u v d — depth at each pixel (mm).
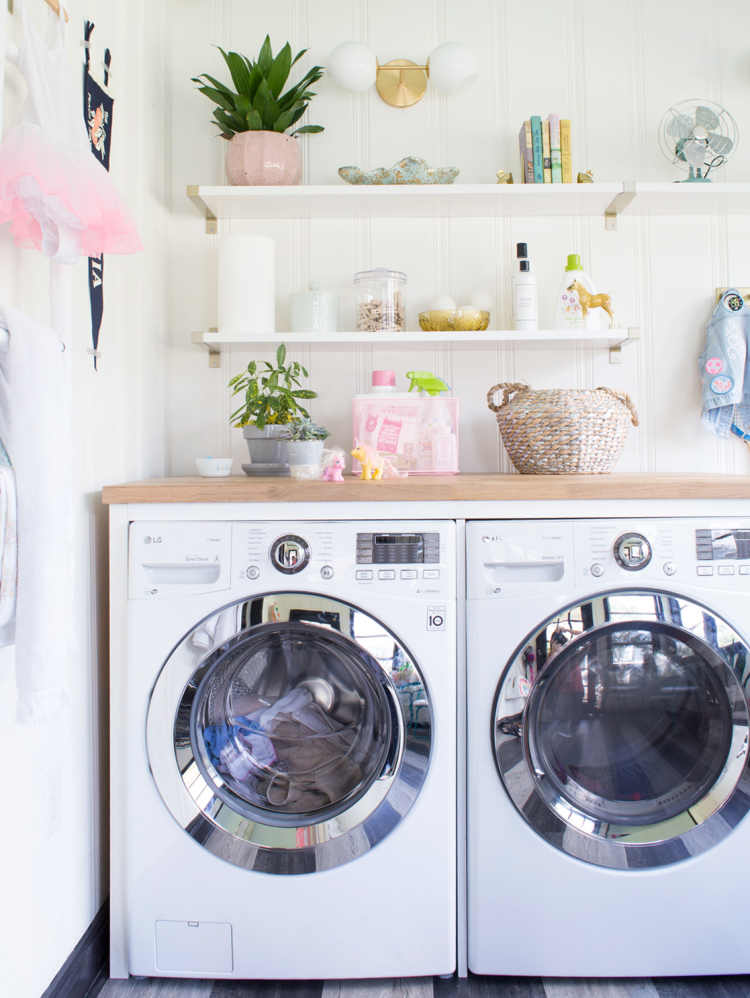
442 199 1951
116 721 1401
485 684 1391
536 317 1979
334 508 1416
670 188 1915
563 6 2123
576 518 1427
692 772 1433
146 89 1873
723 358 2041
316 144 2115
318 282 1995
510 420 1868
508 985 1410
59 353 1089
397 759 1373
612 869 1386
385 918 1376
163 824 1383
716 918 1391
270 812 1404
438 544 1400
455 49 2000
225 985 1418
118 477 1666
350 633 1377
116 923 1398
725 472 2111
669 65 2121
